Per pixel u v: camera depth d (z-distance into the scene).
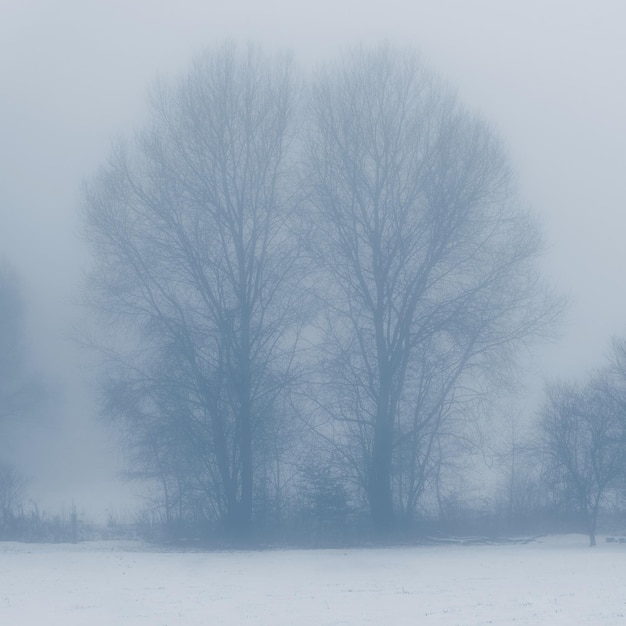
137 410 40.03
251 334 41.16
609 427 40.69
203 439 40.41
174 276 40.91
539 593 22.53
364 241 41.09
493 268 40.44
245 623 18.84
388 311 41.09
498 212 41.19
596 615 18.64
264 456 41.06
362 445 41.16
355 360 40.88
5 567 29.94
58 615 20.22
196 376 40.22
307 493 41.09
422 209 40.62
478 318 39.88
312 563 31.72
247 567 30.45
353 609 20.56
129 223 40.53
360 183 40.97
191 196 40.97
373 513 40.84
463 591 23.39
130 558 33.16
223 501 41.03
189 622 19.08
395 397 40.94
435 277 40.72
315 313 40.94
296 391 40.59
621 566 29.00
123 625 18.78
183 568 29.98
